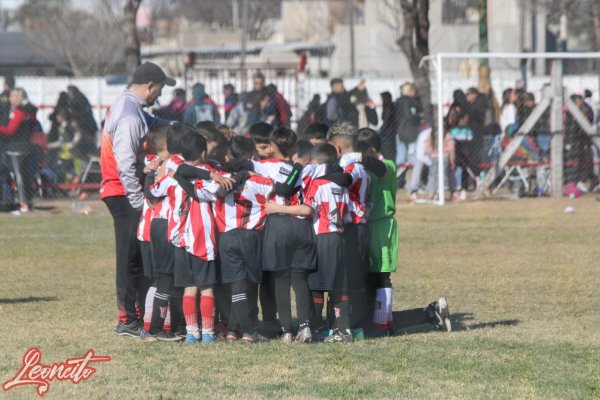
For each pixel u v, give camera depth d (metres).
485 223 50.12
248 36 148.88
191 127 24.14
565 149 63.22
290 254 23.92
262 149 24.58
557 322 26.81
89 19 121.75
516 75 88.31
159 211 24.09
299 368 21.31
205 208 23.73
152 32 128.00
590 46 138.12
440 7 117.19
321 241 23.97
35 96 75.00
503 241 43.91
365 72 105.69
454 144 60.56
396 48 122.88
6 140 56.62
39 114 74.25
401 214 54.28
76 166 61.16
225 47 117.81
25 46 102.88
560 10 118.38
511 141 61.44
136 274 25.17
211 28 154.00
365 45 125.56
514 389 19.50
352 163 24.47
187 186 23.38
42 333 25.42
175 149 23.75
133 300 25.19
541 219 51.53
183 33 141.62
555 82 61.66
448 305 27.88
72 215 55.41
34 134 57.31
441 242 43.81
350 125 25.38
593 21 123.94
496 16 130.00
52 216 55.00
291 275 24.14
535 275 35.09
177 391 19.42
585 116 62.91
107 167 25.03
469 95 61.59
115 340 24.53
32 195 57.72
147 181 24.30
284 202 23.88
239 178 23.77
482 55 59.28
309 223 23.94
